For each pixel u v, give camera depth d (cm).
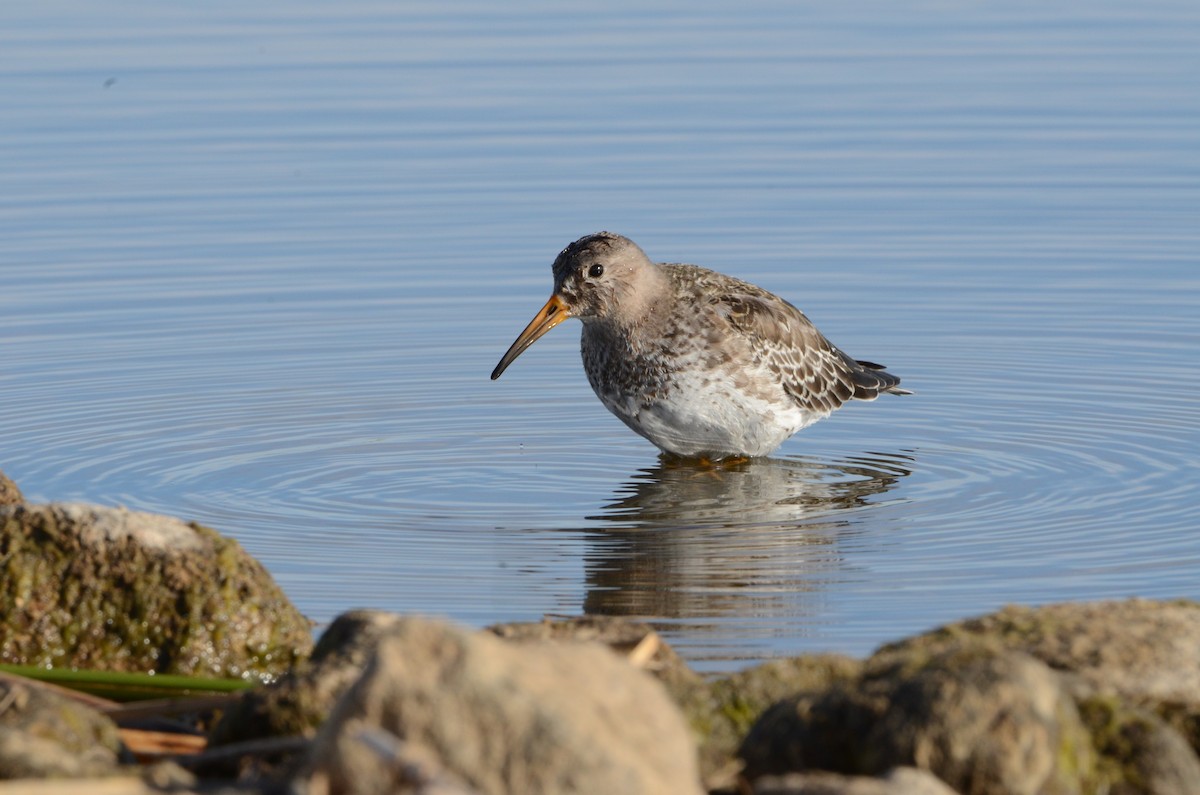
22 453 1559
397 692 632
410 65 2844
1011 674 705
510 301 2066
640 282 1580
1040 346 1897
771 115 2661
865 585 1212
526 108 2677
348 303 2050
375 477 1518
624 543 1327
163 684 950
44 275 2102
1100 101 2702
